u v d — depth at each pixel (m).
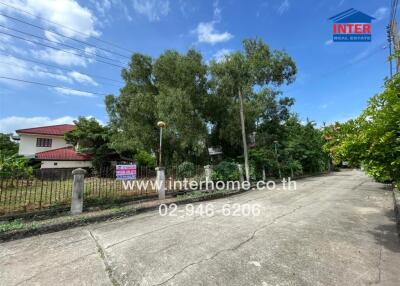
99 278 3.22
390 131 3.57
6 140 26.45
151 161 18.55
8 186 6.48
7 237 4.82
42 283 3.12
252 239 4.56
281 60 16.77
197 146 12.83
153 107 13.46
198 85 13.50
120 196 7.99
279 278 3.09
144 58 15.61
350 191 10.82
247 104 14.65
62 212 6.52
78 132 17.95
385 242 4.34
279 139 18.92
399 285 2.92
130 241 4.62
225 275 3.20
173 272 3.31
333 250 3.99
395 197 8.28
